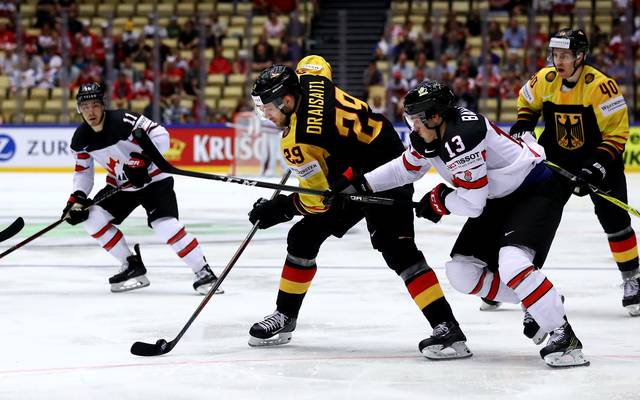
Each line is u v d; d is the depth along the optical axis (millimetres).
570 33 13828
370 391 9930
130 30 47531
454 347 11367
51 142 44531
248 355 11633
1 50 46906
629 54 44875
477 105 45062
